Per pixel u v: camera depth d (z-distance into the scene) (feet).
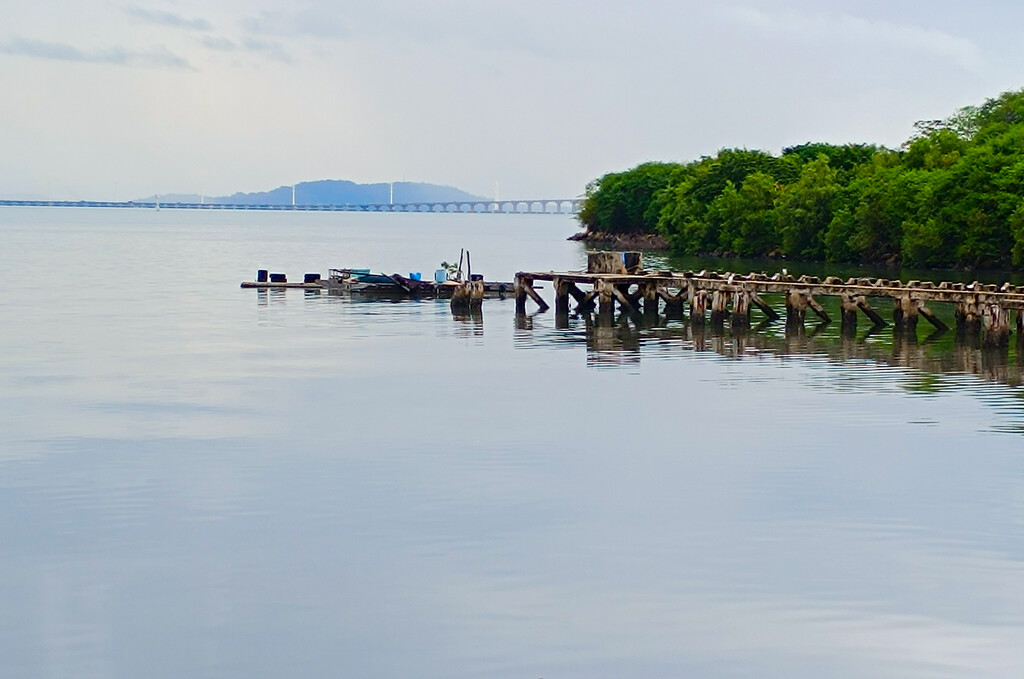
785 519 111.86
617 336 238.07
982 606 92.32
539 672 82.89
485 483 124.26
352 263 528.22
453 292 296.71
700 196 616.39
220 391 176.24
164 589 96.84
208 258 558.56
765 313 262.67
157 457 135.95
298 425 151.94
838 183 534.78
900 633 87.97
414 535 108.17
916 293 229.04
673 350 216.74
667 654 85.15
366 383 182.50
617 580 97.30
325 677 82.64
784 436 143.33
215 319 270.46
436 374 190.70
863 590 95.20
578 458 133.90
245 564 101.71
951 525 109.91
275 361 205.67
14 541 107.55
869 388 173.78
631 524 110.52
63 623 90.99
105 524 112.06
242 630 89.56
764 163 616.80
